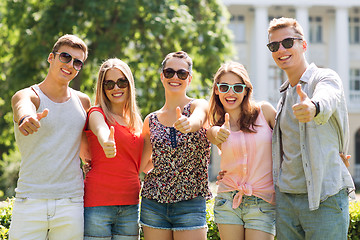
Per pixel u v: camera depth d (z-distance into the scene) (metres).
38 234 3.22
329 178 3.07
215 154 20.56
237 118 3.59
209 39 12.48
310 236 3.14
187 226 3.40
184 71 3.58
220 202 3.50
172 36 11.54
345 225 3.10
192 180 3.45
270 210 3.40
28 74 11.71
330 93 2.95
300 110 2.72
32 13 12.11
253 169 3.42
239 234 3.44
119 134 3.47
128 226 3.47
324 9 24.20
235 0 22.89
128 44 12.12
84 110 3.53
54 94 3.40
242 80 3.50
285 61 3.37
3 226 4.36
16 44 12.61
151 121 3.64
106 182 3.39
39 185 3.21
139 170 3.72
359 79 24.41
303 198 3.16
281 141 3.38
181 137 3.45
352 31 24.56
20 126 2.88
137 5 11.78
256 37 22.98
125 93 3.62
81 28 11.27
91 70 11.63
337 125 3.14
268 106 3.61
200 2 13.44
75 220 3.29
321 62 24.27
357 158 24.19
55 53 3.38
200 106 3.54
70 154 3.34
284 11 24.12
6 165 14.42
